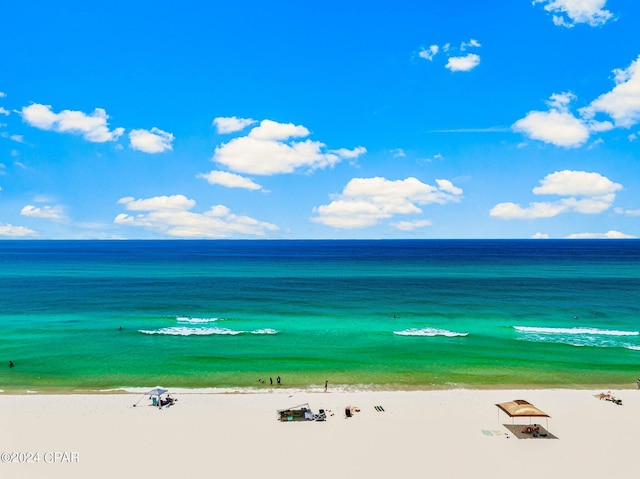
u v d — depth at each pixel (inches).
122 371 1470.2
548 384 1362.0
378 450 919.7
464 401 1198.3
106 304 2758.4
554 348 1765.5
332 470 840.9
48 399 1203.2
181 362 1565.0
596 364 1551.4
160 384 1348.4
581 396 1234.6
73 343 1820.9
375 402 1190.3
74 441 950.4
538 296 3102.9
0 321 2258.9
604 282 3833.7
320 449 924.0
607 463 870.4
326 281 3939.5
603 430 1016.9
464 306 2728.8
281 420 1061.8
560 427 1032.2
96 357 1622.8
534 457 893.8
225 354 1667.1
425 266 5610.2
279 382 1349.7
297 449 922.7
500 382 1380.4
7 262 6210.6
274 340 1892.2
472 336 1975.9
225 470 836.6
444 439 971.3
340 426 1034.1
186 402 1182.9
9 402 1178.0
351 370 1488.7
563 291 3324.3
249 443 947.3
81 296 3053.6
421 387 1333.7
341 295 3139.8
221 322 2262.6
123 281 3890.3
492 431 1011.9
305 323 2245.3
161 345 1796.3
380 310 2598.4
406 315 2458.2
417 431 1011.3
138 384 1348.4
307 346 1795.0
